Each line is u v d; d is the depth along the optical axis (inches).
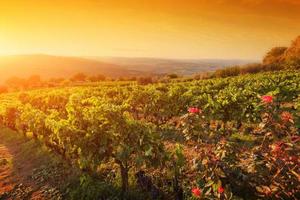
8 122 908.0
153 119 762.8
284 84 1015.6
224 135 474.3
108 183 373.4
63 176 428.8
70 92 1238.3
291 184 233.1
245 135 505.0
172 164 354.0
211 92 901.8
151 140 343.9
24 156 570.6
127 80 3607.3
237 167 274.4
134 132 346.3
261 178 253.0
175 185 326.6
